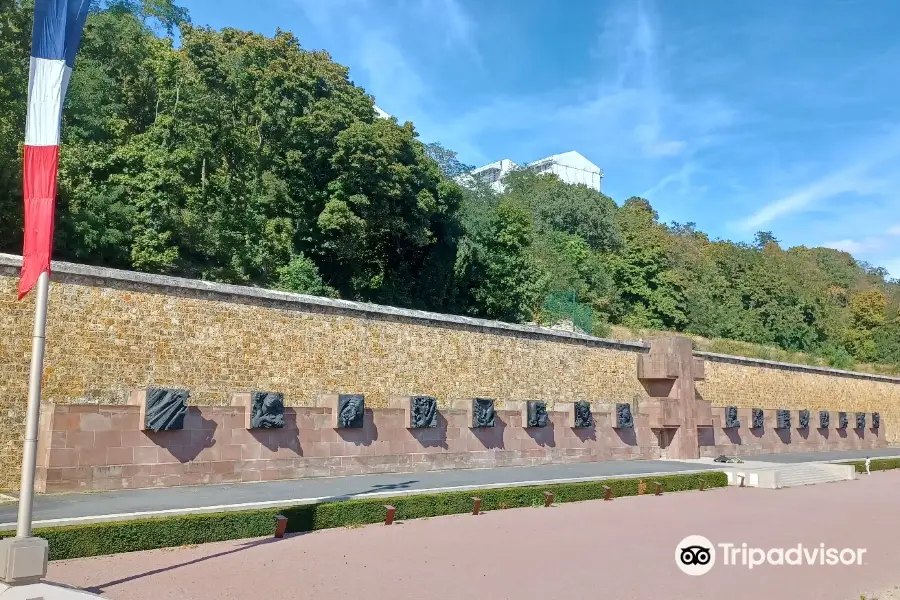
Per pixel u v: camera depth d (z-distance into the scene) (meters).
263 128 42.75
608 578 14.94
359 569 14.64
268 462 24.75
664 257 76.62
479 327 35.56
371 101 47.12
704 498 28.44
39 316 12.20
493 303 50.28
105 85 37.69
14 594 11.16
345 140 40.22
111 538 14.80
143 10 50.72
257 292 27.61
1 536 13.52
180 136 37.69
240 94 41.41
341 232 41.94
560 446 35.12
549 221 79.38
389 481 25.33
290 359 28.47
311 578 13.75
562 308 58.50
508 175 94.94
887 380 66.88
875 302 95.69
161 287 25.31
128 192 34.09
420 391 32.72
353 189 41.59
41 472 20.34
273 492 21.50
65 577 12.95
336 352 30.00
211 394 26.08
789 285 88.25
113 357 23.89
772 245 114.75
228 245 37.34
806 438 53.19
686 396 41.91
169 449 22.44
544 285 57.06
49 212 12.62
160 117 37.44
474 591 13.49
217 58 40.34
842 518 24.39
